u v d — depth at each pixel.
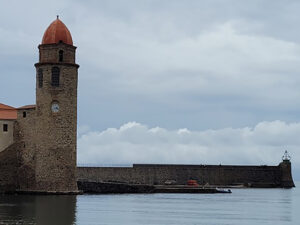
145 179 112.25
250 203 82.69
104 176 106.81
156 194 98.31
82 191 88.56
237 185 125.12
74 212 58.38
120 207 68.00
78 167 104.38
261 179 128.38
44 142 79.44
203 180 120.25
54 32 79.75
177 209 68.06
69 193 79.69
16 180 81.94
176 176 116.88
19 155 82.56
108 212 61.25
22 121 82.75
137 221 54.25
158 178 114.44
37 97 80.56
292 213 68.00
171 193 102.31
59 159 79.25
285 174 130.00
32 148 81.38
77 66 81.06
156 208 68.56
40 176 79.62
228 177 124.62
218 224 54.09
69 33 81.12
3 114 84.44
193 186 110.12
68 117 79.88
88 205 68.00
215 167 122.06
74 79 80.69
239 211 68.75
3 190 81.75
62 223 48.50
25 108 82.62
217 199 88.88
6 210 57.22
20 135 82.81
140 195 93.62
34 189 80.25
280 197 99.75
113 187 96.50
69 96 80.06
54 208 60.78
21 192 81.38
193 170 119.19
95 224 49.78
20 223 47.44
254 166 127.75
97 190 94.38
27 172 81.31
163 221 55.06
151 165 114.81
